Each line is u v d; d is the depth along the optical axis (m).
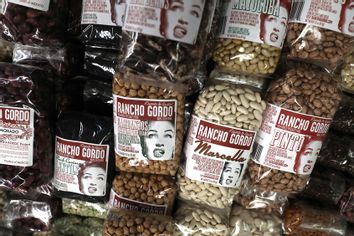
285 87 1.00
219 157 1.01
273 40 0.96
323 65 1.04
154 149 0.99
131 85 0.93
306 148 1.01
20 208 1.18
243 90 1.01
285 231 1.20
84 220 1.25
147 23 0.85
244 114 0.99
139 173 1.09
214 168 1.02
